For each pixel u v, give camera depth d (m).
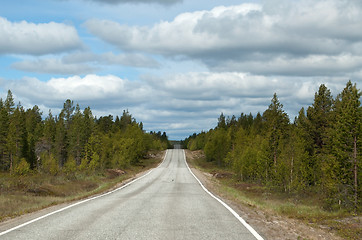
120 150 66.50
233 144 83.31
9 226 8.05
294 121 55.69
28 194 20.56
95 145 64.81
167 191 20.53
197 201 14.06
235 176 53.47
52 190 23.58
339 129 28.23
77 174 35.22
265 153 44.19
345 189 26.38
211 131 125.12
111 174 42.88
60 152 80.88
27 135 75.12
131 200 14.51
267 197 32.62
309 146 40.56
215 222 8.40
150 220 8.70
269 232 7.15
